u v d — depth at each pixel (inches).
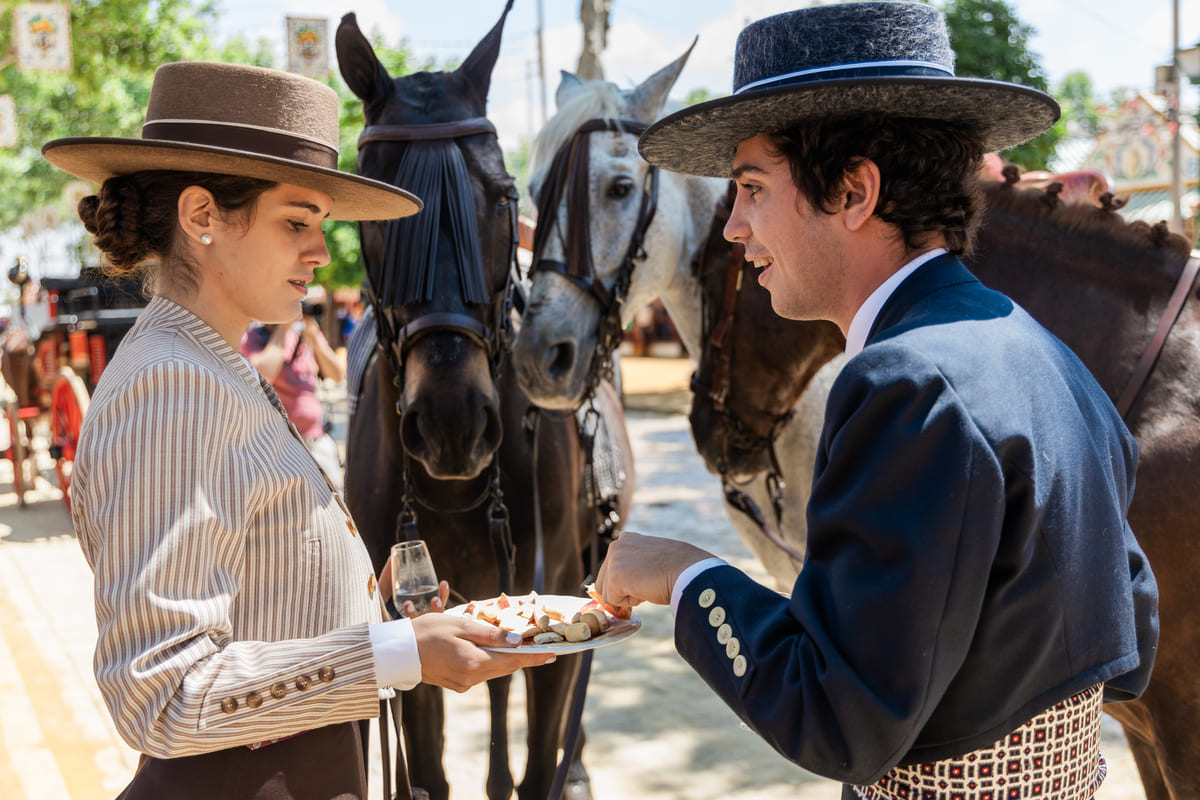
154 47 650.2
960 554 39.4
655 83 115.1
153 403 46.8
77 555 259.8
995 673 42.5
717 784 134.5
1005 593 41.6
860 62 46.3
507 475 99.2
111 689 44.7
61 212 880.9
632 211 111.3
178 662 44.6
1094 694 47.6
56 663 175.0
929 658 39.2
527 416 102.4
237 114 54.1
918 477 40.1
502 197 95.8
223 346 53.5
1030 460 41.0
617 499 123.9
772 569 128.7
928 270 47.4
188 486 46.2
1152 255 81.0
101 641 44.9
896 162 46.8
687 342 124.1
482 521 97.6
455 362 89.2
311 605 52.2
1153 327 79.1
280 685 46.7
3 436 481.7
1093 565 43.8
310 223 56.3
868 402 41.4
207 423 47.5
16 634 191.8
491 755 104.3
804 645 41.9
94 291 330.0
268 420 52.8
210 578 47.1
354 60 96.6
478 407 89.2
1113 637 44.4
